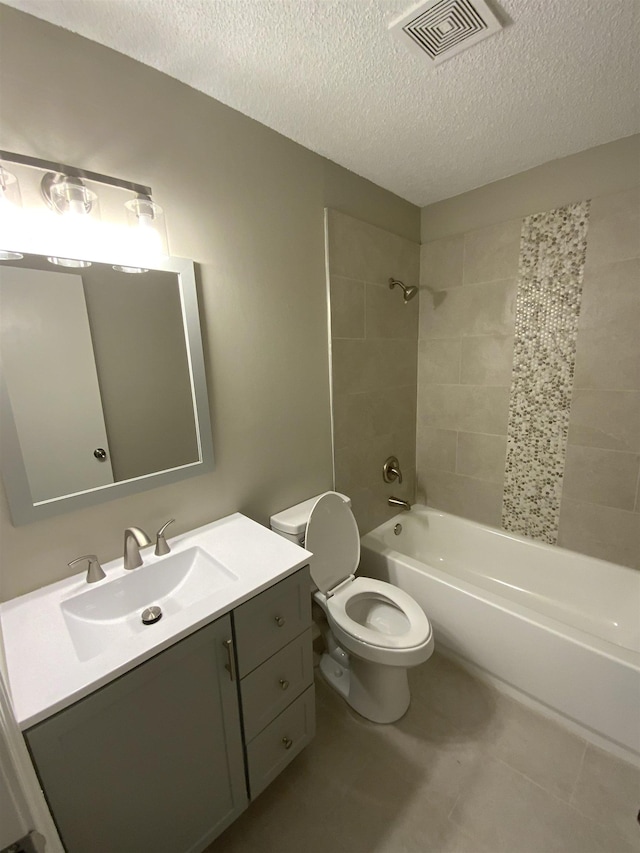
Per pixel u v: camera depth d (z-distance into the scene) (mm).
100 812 827
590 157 1658
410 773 1335
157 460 1283
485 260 2055
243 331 1488
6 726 471
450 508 2465
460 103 1328
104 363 1136
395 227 2131
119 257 1104
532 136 1549
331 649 1771
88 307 1091
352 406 2008
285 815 1225
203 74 1170
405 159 1728
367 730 1497
